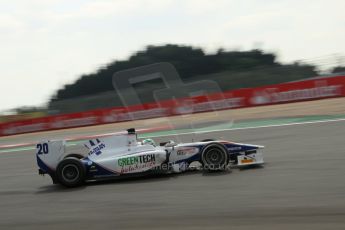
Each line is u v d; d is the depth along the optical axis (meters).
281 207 8.33
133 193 10.69
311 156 13.30
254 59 52.88
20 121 42.28
